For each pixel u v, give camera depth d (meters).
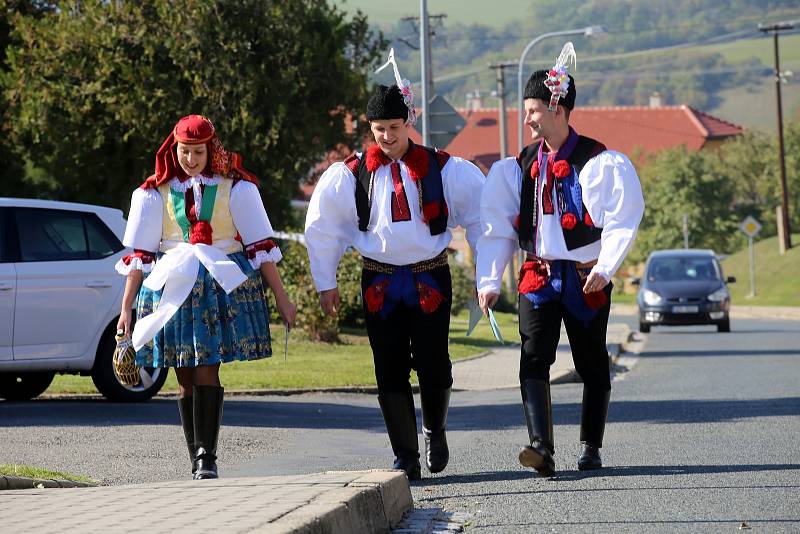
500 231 18.11
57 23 54.47
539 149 17.91
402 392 18.23
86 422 26.27
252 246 17.14
